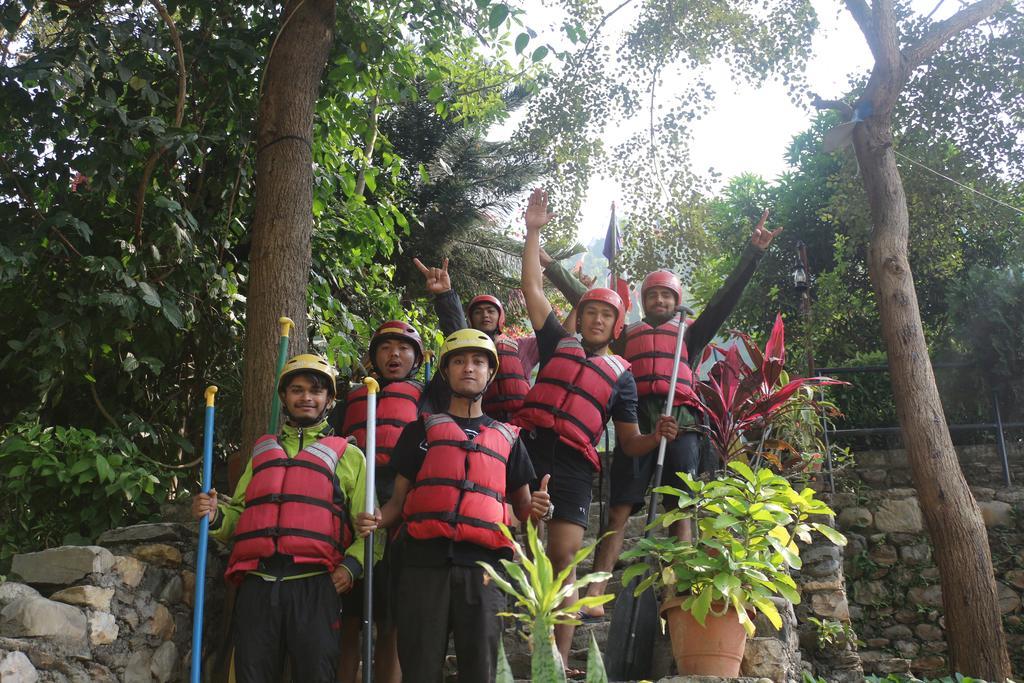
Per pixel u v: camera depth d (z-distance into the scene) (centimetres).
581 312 466
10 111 578
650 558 480
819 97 871
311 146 552
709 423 522
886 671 721
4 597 362
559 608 404
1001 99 995
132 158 602
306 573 359
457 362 382
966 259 1208
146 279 606
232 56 624
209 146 677
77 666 368
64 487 534
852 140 866
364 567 366
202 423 705
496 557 362
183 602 435
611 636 423
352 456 388
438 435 371
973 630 702
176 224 607
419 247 1448
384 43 687
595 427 436
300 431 395
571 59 739
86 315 597
